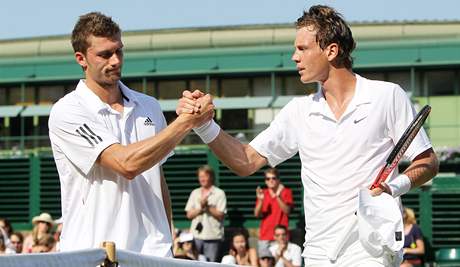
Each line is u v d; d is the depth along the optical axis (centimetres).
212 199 2098
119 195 829
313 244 873
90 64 830
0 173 2530
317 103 877
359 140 859
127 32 2523
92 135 820
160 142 802
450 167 2350
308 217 877
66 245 834
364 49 2412
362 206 820
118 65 829
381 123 862
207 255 2088
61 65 2545
